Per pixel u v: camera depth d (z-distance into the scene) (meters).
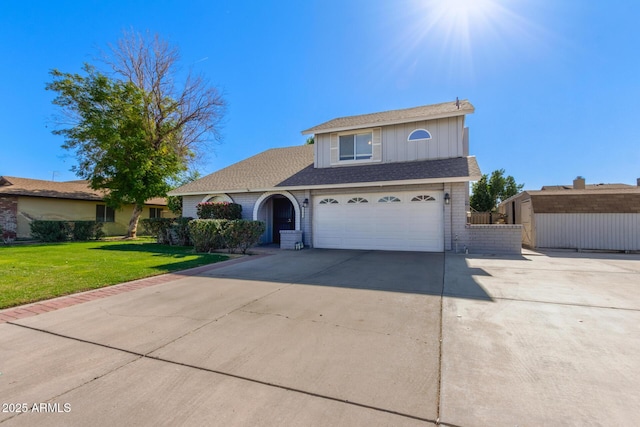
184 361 3.07
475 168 11.02
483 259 9.51
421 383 2.62
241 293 5.62
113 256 10.56
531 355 3.09
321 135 14.62
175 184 21.95
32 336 3.72
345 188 12.73
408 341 3.47
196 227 11.80
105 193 21.30
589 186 25.06
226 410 2.29
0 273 7.34
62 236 17.95
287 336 3.66
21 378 2.76
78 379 2.75
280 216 16.03
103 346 3.43
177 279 6.86
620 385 2.54
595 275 7.01
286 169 15.57
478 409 2.26
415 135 12.91
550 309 4.52
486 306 4.70
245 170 16.80
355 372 2.82
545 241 12.45
